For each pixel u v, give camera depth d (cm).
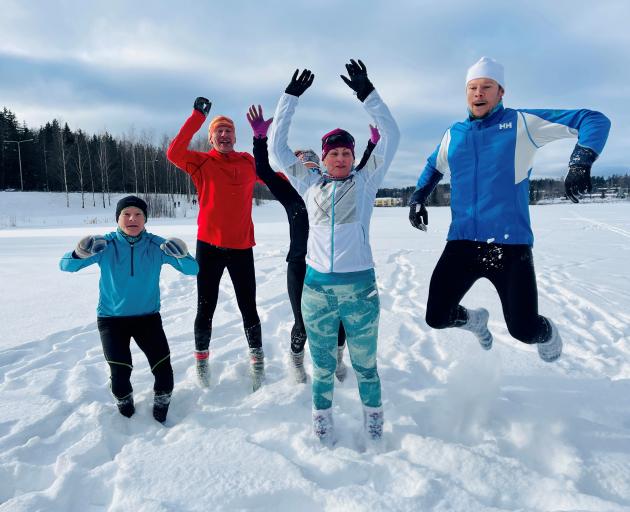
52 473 229
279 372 370
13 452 244
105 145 5178
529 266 283
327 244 256
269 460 233
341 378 346
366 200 263
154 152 5694
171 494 208
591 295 579
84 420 278
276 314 524
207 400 321
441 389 319
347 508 197
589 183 244
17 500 204
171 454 240
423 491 203
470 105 295
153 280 303
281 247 1098
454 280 299
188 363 387
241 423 283
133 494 208
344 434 269
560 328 462
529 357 382
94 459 245
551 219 2069
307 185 272
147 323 299
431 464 233
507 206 284
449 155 307
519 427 266
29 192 4809
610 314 500
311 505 204
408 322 484
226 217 346
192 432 263
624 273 741
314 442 254
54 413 288
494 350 397
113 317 295
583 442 253
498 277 293
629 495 211
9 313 538
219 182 345
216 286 350
